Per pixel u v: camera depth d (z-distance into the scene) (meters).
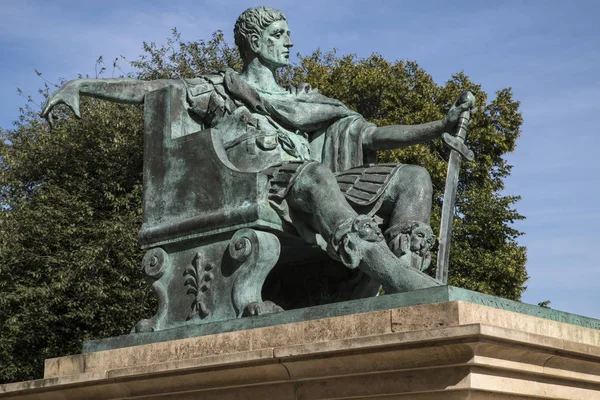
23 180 15.81
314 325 4.15
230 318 4.81
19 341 14.07
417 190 5.02
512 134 17.19
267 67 5.78
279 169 4.98
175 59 16.94
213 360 4.28
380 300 4.03
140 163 15.24
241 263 4.84
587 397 4.13
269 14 5.77
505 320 3.90
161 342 4.77
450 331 3.52
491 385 3.63
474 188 16.06
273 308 4.68
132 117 15.42
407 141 5.41
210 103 5.54
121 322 14.01
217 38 17.17
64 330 14.23
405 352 3.67
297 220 4.95
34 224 14.17
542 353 3.78
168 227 5.18
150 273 5.20
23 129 16.75
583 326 4.46
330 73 17.48
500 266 15.38
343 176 5.29
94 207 15.24
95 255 13.59
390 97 17.03
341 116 5.65
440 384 3.64
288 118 5.57
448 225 4.90
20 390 5.17
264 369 4.14
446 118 5.27
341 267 5.49
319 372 3.98
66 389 5.01
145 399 4.71
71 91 5.55
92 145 15.45
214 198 5.05
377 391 3.83
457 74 17.42
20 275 14.39
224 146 5.41
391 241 4.88
